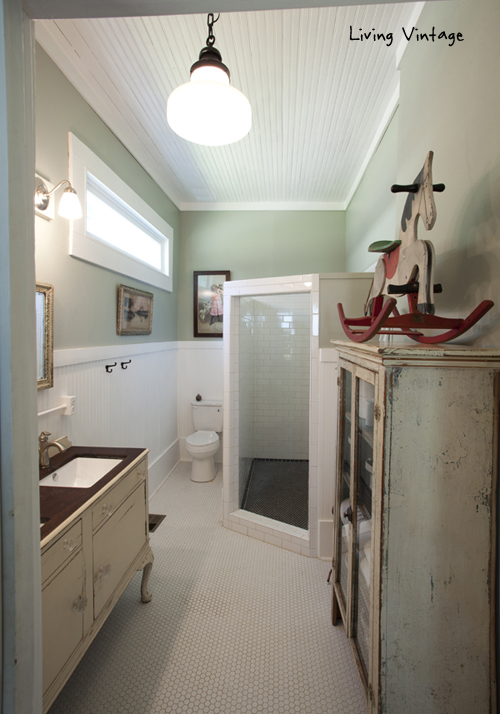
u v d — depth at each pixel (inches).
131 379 92.6
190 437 118.1
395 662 31.5
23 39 22.3
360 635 42.9
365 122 80.2
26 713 23.4
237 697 44.5
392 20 53.4
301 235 131.6
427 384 30.6
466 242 39.0
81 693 44.8
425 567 31.3
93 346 73.1
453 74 42.1
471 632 31.2
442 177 45.2
